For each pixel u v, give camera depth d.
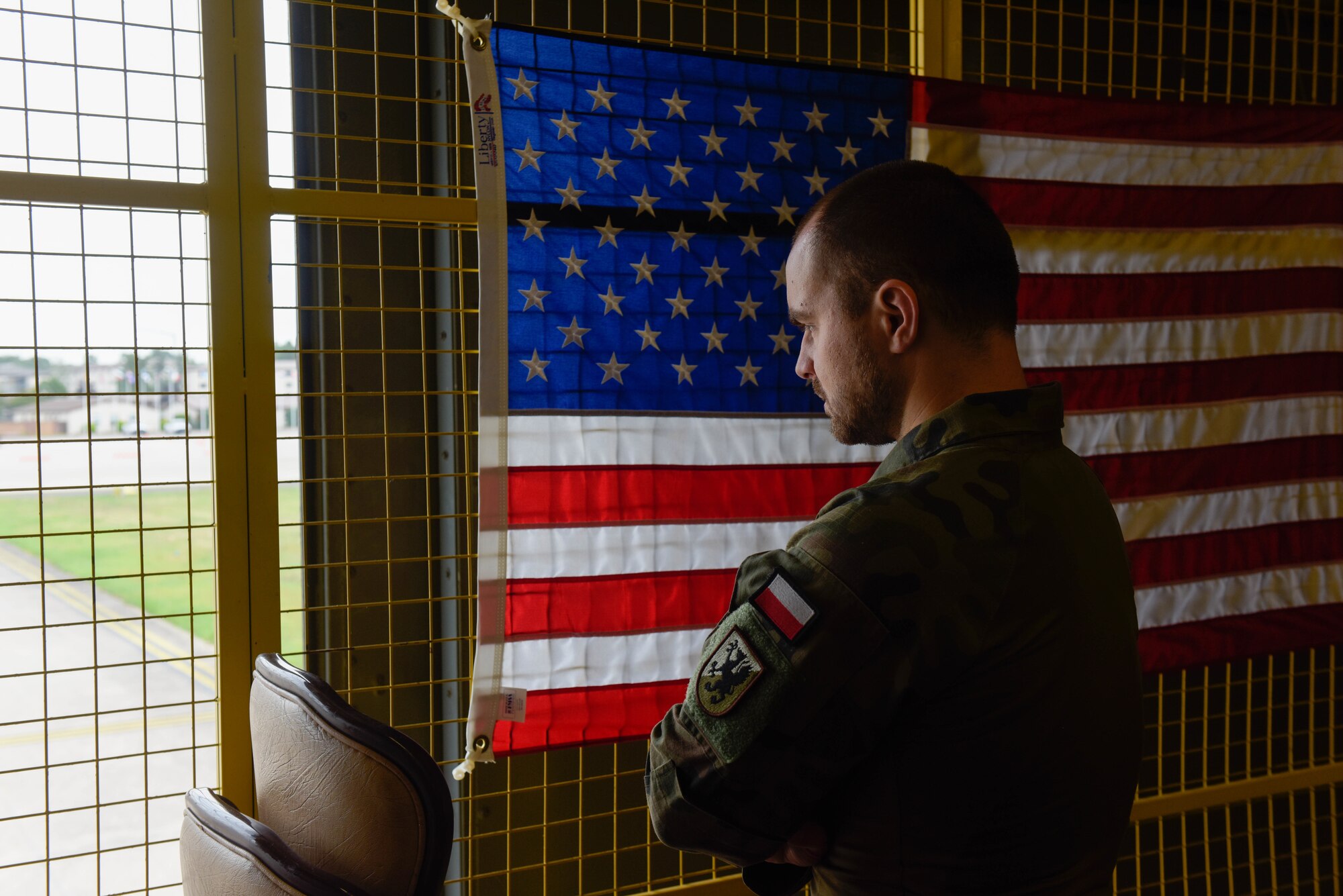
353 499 1.81
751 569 0.82
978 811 0.75
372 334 1.82
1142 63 2.37
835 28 2.12
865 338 0.86
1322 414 2.10
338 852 1.01
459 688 1.84
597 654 1.60
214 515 1.42
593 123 1.58
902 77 1.79
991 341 0.85
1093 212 1.92
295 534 1.78
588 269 1.58
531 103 1.55
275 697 1.14
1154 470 1.97
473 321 1.86
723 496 1.67
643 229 1.62
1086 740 0.77
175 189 1.38
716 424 1.67
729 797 0.75
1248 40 2.50
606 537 1.60
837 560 0.75
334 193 1.48
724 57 1.67
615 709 1.61
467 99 1.81
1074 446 1.91
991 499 0.77
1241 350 2.03
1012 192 1.86
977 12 2.20
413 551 1.86
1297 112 2.07
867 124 1.76
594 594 1.59
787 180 1.71
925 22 1.87
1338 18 2.59
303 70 1.75
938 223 0.84
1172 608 1.99
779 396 1.71
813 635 0.74
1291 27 2.54
